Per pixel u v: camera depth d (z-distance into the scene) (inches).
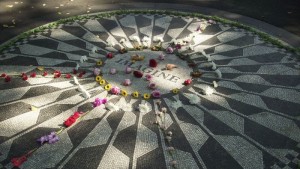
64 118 270.4
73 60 347.9
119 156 236.1
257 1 499.2
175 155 237.1
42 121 267.0
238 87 308.0
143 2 494.0
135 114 274.8
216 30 412.5
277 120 270.5
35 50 365.1
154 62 332.5
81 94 297.3
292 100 292.0
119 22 433.1
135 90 302.4
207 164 230.7
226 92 301.3
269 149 243.9
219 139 251.6
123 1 498.6
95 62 343.9
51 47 371.9
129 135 254.1
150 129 259.9
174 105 270.5
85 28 416.2
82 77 319.9
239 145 246.8
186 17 446.9
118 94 296.7
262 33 401.7
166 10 467.2
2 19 438.9
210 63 341.1
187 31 411.5
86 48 371.2
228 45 378.6
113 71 323.6
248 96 296.7
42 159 233.3
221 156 237.3
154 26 423.2
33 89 303.0
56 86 307.3
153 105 284.8
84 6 481.1
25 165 228.2
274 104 287.4
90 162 231.3
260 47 374.0
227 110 280.4
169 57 353.7
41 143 245.0
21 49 366.9
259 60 349.7
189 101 288.7
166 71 329.7
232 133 257.6
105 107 281.9
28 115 273.0
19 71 328.8
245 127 263.3
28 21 434.9
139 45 375.2
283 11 466.0
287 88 307.0
